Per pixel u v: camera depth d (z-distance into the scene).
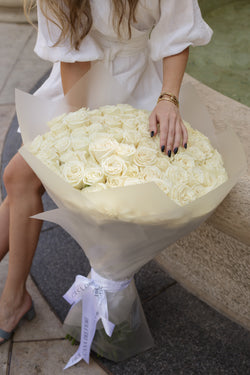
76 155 1.10
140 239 1.10
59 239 2.04
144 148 1.11
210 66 2.33
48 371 1.53
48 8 1.39
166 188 1.03
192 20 1.39
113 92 1.38
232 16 2.84
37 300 1.77
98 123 1.19
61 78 1.59
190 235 1.68
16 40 3.73
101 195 0.96
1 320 1.59
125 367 1.54
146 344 1.56
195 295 1.81
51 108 1.32
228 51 2.46
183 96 1.40
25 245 1.51
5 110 2.88
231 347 1.61
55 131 1.21
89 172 1.04
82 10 1.33
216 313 1.74
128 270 1.29
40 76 3.26
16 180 1.42
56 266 1.91
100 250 1.21
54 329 1.67
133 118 1.25
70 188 0.99
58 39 1.45
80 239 1.22
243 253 1.53
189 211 1.02
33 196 1.46
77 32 1.41
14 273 1.55
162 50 1.42
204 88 1.83
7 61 3.44
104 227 1.07
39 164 1.03
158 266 1.93
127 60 1.53
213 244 1.62
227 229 1.39
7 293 1.58
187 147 1.21
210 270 1.69
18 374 1.52
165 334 1.65
